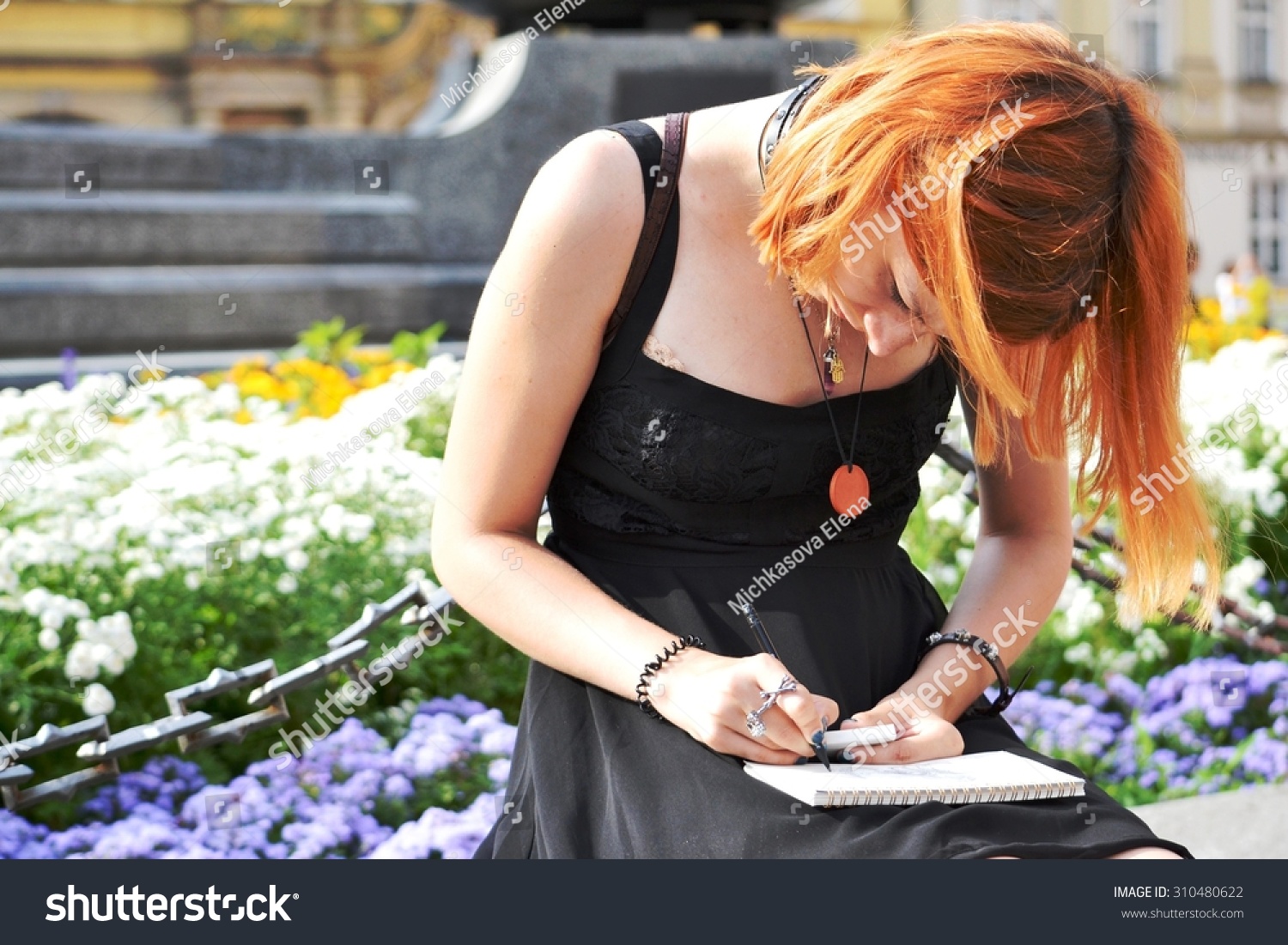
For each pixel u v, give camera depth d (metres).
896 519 1.90
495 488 1.78
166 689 3.28
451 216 8.40
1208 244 14.12
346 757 3.08
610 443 1.78
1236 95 16.48
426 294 8.12
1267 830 2.90
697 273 1.74
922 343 1.84
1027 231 1.49
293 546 3.42
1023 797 1.58
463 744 3.14
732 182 1.75
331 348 5.84
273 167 8.24
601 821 1.70
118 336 7.43
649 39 8.37
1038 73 1.54
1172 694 3.87
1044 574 1.99
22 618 3.23
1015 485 2.04
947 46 1.56
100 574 3.39
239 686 2.30
